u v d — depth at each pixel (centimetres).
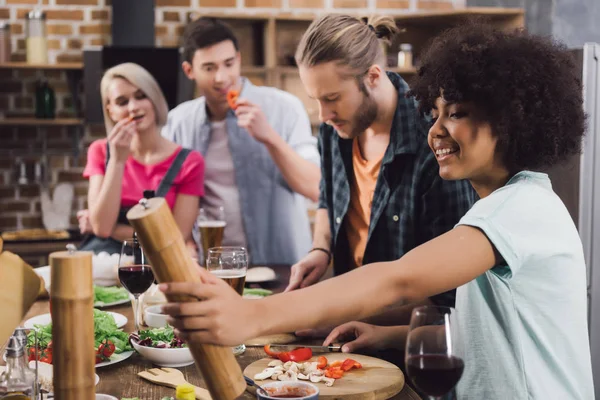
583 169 282
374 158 220
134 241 180
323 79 199
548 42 133
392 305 112
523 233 122
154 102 324
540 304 130
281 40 485
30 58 458
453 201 198
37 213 478
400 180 208
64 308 102
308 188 348
